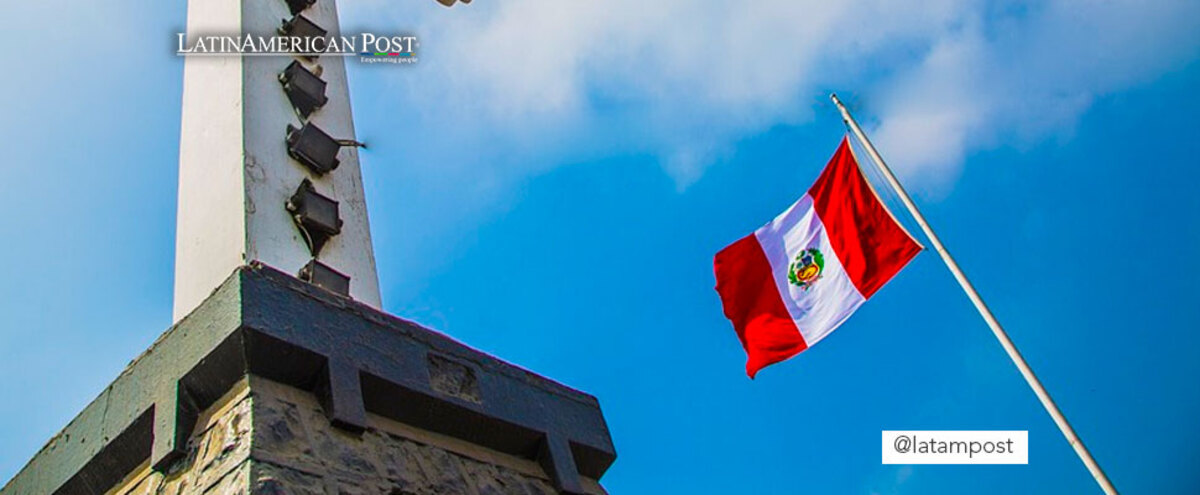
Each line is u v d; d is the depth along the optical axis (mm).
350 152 13133
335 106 13555
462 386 10219
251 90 12469
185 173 12320
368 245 12211
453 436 9961
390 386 9391
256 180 11391
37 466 10117
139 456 9164
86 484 9469
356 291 11555
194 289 10812
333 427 8727
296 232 11359
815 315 16172
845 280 16016
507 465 10219
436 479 9203
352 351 9297
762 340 16438
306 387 8961
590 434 11250
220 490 7789
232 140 11836
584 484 10805
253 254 10641
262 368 8656
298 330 8945
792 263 16547
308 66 13727
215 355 8656
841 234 16219
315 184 12148
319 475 8164
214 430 8438
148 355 9484
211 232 11172
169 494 8289
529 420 10602
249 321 8586
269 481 7723
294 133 12266
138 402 9203
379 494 8500
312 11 14609
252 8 13711
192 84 13305
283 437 8234
